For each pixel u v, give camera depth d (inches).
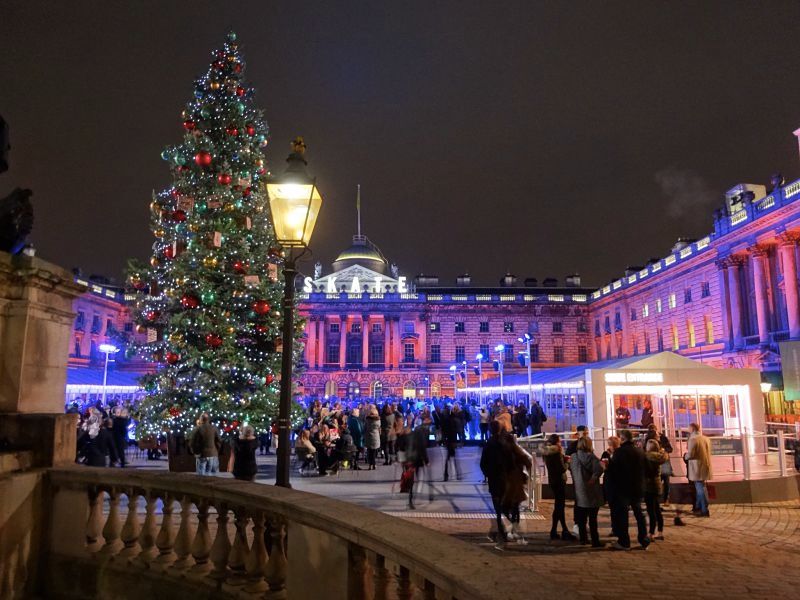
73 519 234.8
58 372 261.9
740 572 379.9
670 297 2632.9
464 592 107.5
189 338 692.7
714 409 884.6
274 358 747.4
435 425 1071.6
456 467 766.5
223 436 689.6
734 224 2094.0
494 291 3831.2
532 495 598.9
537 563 399.9
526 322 3708.2
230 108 729.6
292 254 305.1
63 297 265.6
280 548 186.7
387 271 4505.4
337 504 174.7
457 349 3703.3
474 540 458.9
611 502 450.9
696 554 428.8
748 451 745.0
